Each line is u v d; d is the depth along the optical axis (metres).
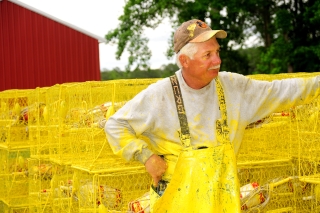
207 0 25.94
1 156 6.95
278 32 25.83
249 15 27.23
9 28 17.22
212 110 3.20
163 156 3.32
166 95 3.18
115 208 4.36
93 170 4.11
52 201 5.15
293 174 4.43
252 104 3.31
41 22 17.67
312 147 4.27
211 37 3.12
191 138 3.16
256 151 4.67
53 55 17.84
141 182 4.53
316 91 3.37
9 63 17.17
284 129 4.56
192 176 3.09
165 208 3.15
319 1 21.78
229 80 3.28
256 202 4.09
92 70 18.56
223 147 3.13
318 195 4.32
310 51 22.23
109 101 4.74
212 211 3.06
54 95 5.23
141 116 3.17
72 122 4.79
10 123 6.54
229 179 3.12
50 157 5.21
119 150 3.23
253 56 30.19
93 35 18.52
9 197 6.66
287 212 4.48
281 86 3.33
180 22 26.92
